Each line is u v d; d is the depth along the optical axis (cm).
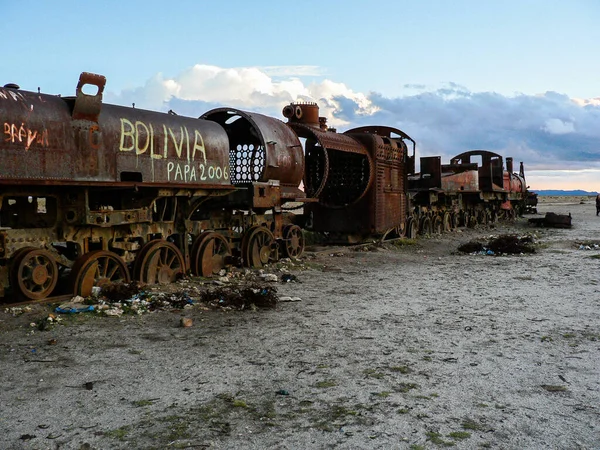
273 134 1260
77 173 847
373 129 2062
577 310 855
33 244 822
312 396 488
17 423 429
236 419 439
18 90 807
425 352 625
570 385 518
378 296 974
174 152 1013
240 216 1255
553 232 2647
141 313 785
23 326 699
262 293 880
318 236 1931
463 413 452
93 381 521
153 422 432
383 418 442
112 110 922
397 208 1969
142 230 992
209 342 657
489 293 1009
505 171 3559
